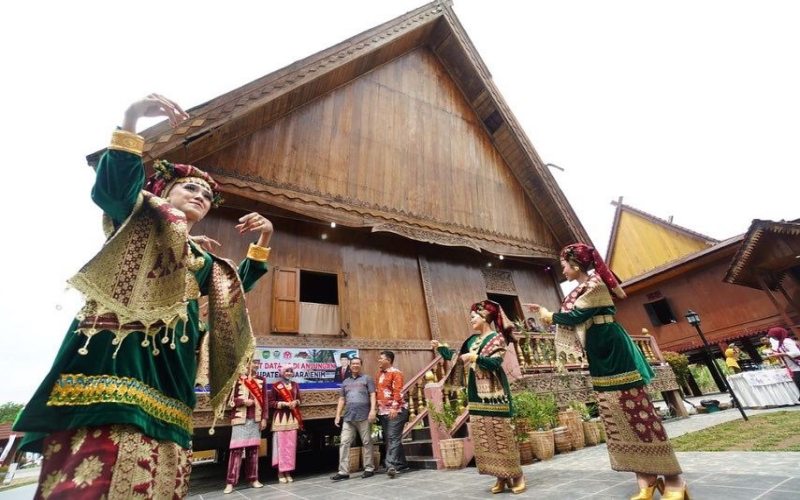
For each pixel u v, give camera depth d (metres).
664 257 23.56
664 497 2.48
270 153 8.48
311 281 12.27
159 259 1.21
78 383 1.03
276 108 8.66
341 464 5.73
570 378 7.67
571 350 3.04
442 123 12.52
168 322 1.15
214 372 1.51
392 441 5.59
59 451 0.98
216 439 9.45
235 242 7.82
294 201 8.42
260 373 7.08
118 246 1.16
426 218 10.62
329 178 9.20
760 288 14.57
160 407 1.16
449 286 10.75
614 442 2.74
